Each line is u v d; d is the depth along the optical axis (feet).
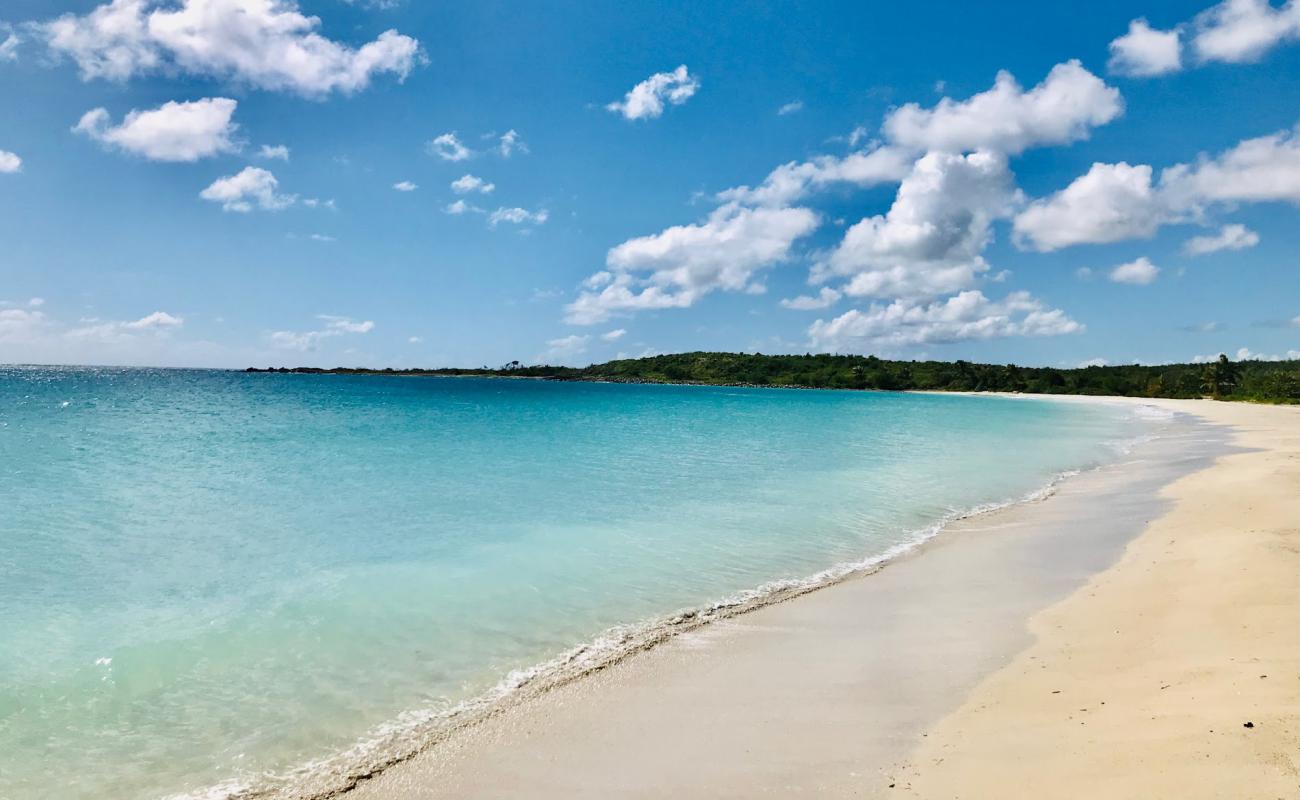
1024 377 517.96
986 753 18.89
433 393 324.19
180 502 57.98
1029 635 28.30
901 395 438.40
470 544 44.73
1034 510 56.03
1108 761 17.37
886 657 26.99
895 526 50.85
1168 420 175.11
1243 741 17.08
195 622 30.99
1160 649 24.88
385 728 22.21
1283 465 70.08
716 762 19.66
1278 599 28.12
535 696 24.36
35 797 18.43
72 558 40.91
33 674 25.59
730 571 39.58
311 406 200.64
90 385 338.13
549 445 104.47
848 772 18.69
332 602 33.71
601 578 38.01
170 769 19.88
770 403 286.87
